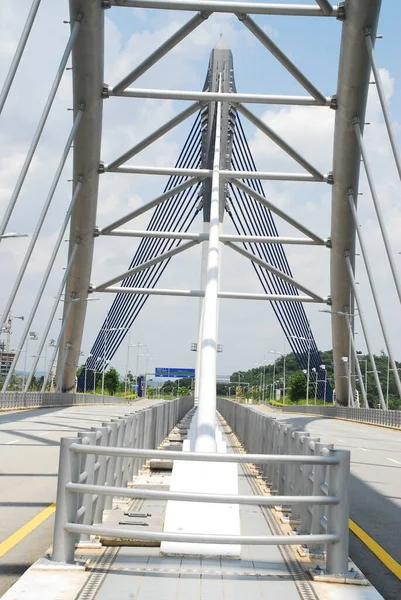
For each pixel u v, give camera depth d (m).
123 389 173.12
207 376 12.85
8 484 13.65
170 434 28.05
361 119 36.16
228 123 50.12
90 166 39.84
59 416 42.78
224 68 49.91
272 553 7.56
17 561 7.68
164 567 6.73
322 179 40.62
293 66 33.28
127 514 9.18
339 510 6.66
